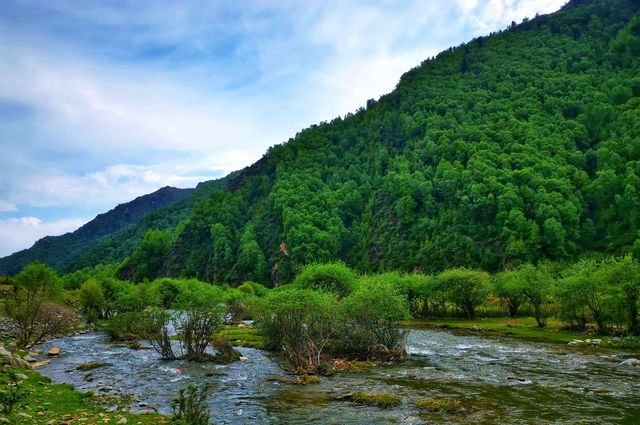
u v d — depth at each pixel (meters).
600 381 22.59
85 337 43.75
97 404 17.97
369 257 147.50
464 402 18.80
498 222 122.31
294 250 154.38
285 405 18.64
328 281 52.56
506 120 175.62
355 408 18.05
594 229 117.50
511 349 34.12
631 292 37.47
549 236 110.75
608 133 152.75
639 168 124.44
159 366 28.14
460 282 61.47
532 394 20.06
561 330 44.75
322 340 29.80
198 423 14.94
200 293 34.88
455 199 141.00
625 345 33.97
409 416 16.75
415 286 65.38
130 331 43.16
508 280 60.38
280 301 28.31
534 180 128.88
